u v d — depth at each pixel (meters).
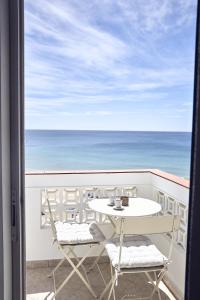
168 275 2.54
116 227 2.04
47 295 2.39
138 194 3.16
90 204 2.62
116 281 2.33
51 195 2.94
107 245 2.34
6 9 1.00
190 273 0.97
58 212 2.97
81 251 2.91
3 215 1.01
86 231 2.57
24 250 1.15
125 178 3.12
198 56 0.97
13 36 1.03
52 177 2.92
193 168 0.96
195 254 0.96
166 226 2.03
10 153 1.07
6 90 1.02
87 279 2.59
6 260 1.04
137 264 2.08
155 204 2.64
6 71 1.01
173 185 2.63
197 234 0.96
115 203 2.52
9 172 1.06
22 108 1.09
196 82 0.96
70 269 2.84
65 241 2.39
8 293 1.07
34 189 2.88
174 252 2.46
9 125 1.05
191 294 0.97
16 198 1.08
